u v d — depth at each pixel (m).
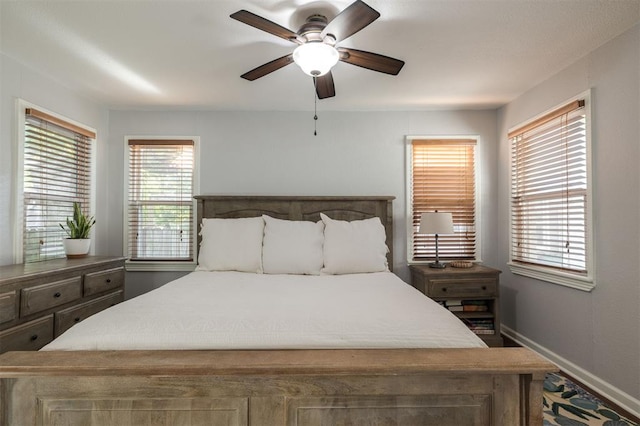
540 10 1.76
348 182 3.41
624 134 1.99
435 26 1.90
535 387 1.11
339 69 2.46
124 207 3.36
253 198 3.22
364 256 2.74
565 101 2.45
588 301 2.26
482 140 3.41
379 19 1.83
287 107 3.32
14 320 1.89
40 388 1.11
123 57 2.28
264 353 1.20
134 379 1.12
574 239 2.42
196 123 3.40
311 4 1.69
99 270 2.60
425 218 3.08
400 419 1.14
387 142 3.41
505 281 3.26
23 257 2.44
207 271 2.73
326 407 1.13
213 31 1.96
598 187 2.17
